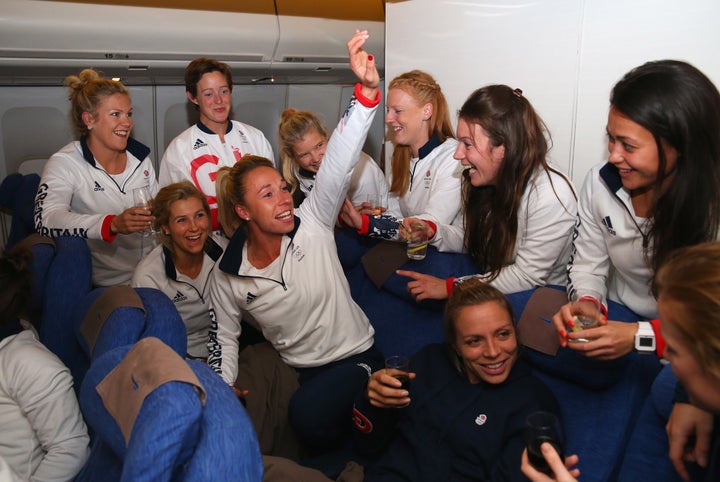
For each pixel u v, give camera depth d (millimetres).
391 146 3070
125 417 1066
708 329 826
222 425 1041
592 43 2289
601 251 1827
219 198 2178
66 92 3221
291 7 3428
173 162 2934
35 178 3205
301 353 2148
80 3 2871
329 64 3781
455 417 1731
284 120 2648
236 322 2197
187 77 2916
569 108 2406
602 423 1596
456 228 2309
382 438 1828
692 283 860
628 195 1643
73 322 1971
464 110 1931
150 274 2332
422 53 2840
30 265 2082
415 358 1964
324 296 2102
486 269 2121
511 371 1730
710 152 1418
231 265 2064
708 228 1477
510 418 1665
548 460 1115
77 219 2406
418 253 2152
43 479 1684
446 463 1717
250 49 3430
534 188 1900
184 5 3119
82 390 1305
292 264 2070
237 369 2160
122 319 1491
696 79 1396
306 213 2174
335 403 1948
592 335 1525
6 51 2836
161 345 1143
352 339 2158
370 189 2729
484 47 2611
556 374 1738
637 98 1415
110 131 2594
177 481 1004
